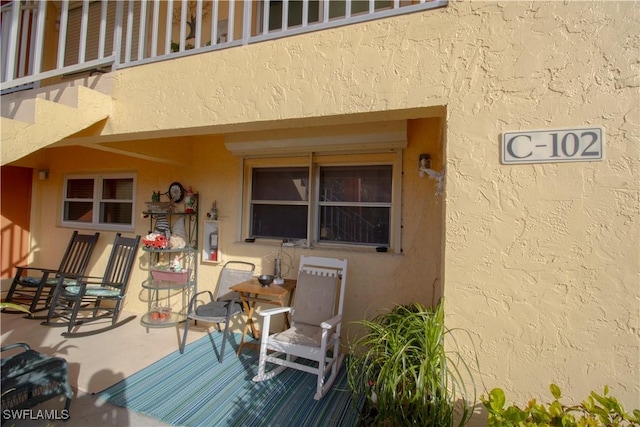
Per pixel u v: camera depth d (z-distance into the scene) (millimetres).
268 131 3438
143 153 3463
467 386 1583
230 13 2186
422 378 1462
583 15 1490
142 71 2367
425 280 3145
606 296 1428
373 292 3291
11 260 5043
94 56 4668
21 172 5184
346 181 3604
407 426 1461
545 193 1506
